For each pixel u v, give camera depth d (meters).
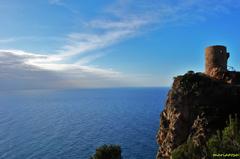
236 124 31.52
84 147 133.75
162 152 45.19
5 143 149.75
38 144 144.38
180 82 45.94
